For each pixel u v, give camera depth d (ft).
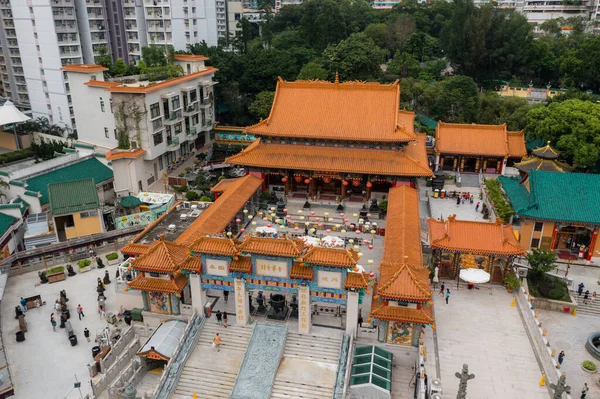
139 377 166.09
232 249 166.91
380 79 436.35
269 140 270.67
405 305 159.22
